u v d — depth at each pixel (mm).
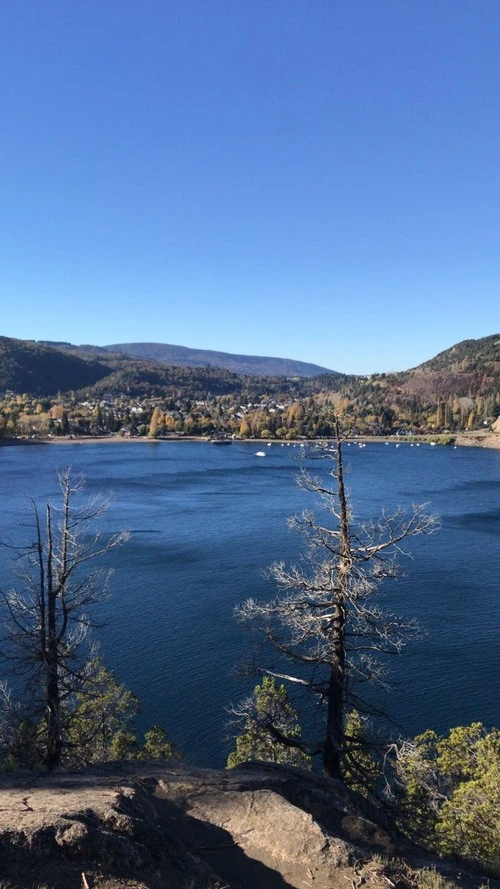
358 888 8695
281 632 34562
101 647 35250
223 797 11164
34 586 16156
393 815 14414
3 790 9984
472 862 11984
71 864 7395
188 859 8703
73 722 19594
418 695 30703
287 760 20672
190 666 33219
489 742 19469
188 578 47438
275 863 9266
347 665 15789
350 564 14203
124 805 9336
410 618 38844
